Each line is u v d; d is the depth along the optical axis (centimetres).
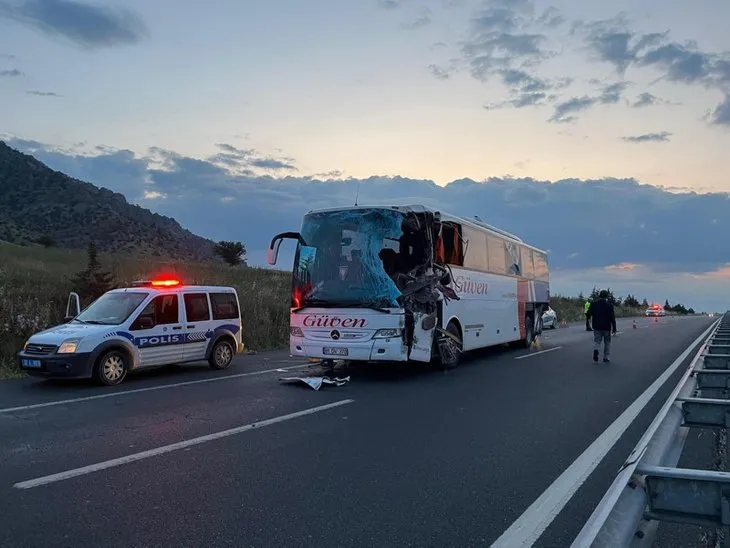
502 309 1777
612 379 1252
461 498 524
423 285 1220
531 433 764
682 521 293
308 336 1203
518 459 646
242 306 2066
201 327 1331
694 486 292
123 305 1229
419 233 1230
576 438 739
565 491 546
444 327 1338
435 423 815
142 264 3136
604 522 282
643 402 986
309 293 1212
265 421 816
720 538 417
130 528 449
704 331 3183
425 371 1366
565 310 5322
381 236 1184
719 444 553
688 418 456
